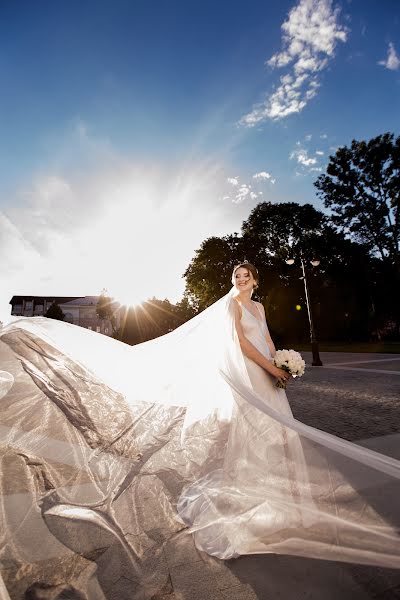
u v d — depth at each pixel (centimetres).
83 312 6769
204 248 3369
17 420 182
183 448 207
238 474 195
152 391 222
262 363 225
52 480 169
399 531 154
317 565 166
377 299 3225
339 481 170
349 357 1722
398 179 2902
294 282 3447
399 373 1003
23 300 6744
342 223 3228
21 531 153
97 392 208
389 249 3050
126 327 5544
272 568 165
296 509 176
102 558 154
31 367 204
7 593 136
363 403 630
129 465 188
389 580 156
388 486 160
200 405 225
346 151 3077
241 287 259
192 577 159
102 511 167
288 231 3331
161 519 176
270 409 189
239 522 183
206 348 242
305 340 3731
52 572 145
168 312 5644
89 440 187
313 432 176
